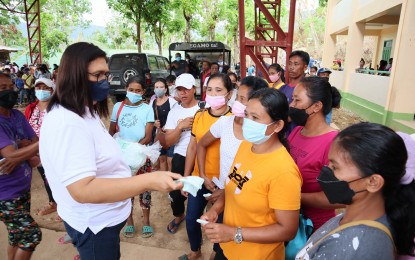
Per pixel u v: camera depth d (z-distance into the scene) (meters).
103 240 1.53
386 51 12.96
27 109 3.26
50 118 1.31
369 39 19.56
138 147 2.03
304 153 1.74
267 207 1.45
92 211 1.48
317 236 1.09
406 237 0.91
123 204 1.61
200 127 2.45
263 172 1.42
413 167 0.97
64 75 1.33
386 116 7.55
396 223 0.90
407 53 6.92
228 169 2.06
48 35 32.31
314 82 1.70
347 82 11.44
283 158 1.42
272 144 1.50
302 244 1.57
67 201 1.47
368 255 0.85
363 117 9.47
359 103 10.09
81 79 1.33
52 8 35.56
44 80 3.02
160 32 20.66
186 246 2.94
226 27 29.70
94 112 1.52
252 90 1.96
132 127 3.04
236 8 26.48
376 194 0.93
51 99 1.37
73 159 1.25
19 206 2.08
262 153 1.49
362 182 0.91
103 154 1.44
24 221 2.11
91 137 1.36
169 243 2.99
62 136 1.25
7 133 2.05
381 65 10.42
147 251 2.84
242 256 1.56
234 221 1.58
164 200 3.93
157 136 3.19
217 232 1.44
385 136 0.88
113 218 1.55
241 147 1.67
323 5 28.11
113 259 1.62
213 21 26.00
